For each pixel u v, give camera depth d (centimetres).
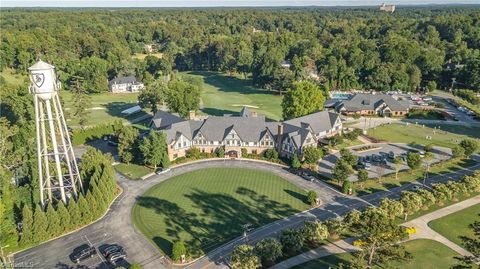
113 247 6925
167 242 7256
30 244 7162
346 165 9275
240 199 8838
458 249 6944
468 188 8675
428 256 6731
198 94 15312
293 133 10862
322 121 12762
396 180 9712
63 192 7875
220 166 10694
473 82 18550
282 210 8381
